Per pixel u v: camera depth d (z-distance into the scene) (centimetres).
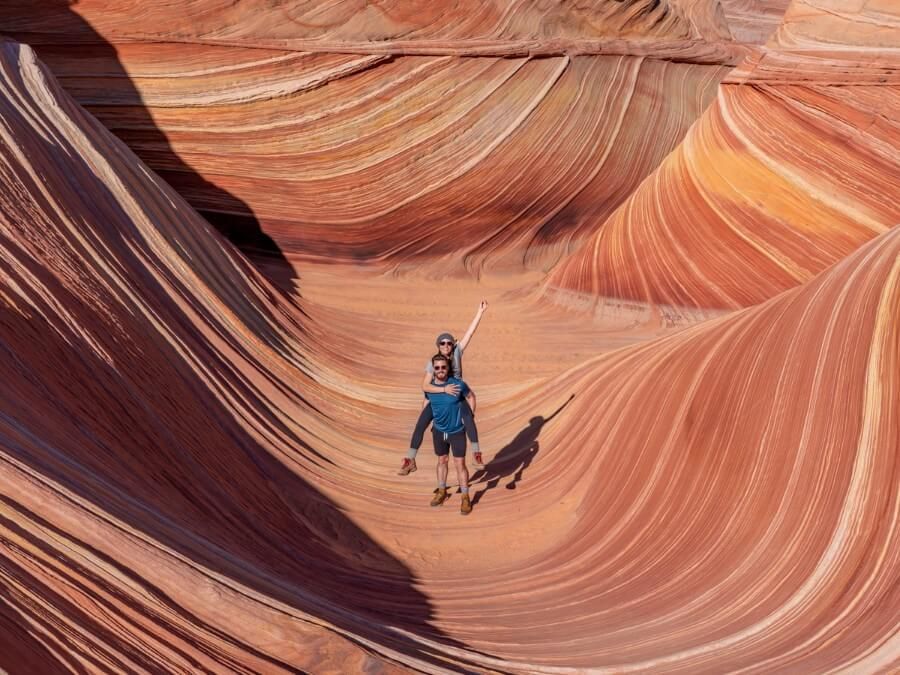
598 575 546
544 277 1584
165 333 729
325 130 1468
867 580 418
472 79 1526
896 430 452
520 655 414
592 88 1683
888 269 525
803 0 1248
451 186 1555
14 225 652
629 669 393
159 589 332
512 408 898
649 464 625
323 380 937
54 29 1415
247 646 331
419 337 1213
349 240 1549
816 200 1198
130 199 915
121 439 516
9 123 817
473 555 615
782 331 596
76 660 258
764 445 534
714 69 1970
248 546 499
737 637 420
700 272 1293
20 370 470
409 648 391
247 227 1534
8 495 321
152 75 1438
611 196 1777
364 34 1455
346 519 650
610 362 835
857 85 1170
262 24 1423
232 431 692
